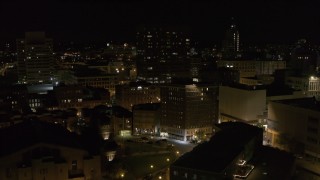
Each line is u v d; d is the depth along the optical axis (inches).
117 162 6707.7
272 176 5482.3
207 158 5649.6
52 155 5334.6
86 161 5506.9
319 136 7175.2
